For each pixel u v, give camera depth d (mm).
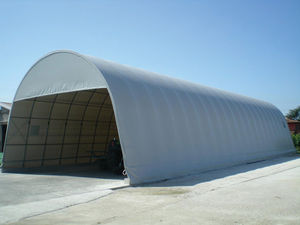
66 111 15844
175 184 9570
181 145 11906
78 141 17469
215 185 9258
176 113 12422
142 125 10508
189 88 15328
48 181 10945
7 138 13898
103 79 10422
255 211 6035
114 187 8992
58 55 12500
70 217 5836
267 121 21719
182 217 5656
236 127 16781
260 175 11547
